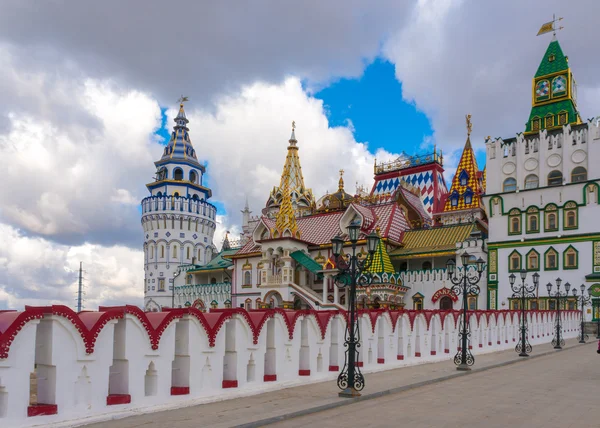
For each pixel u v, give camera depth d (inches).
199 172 4461.1
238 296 2832.2
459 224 2506.2
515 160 2352.4
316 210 3287.4
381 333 956.6
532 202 2258.9
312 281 2598.4
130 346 545.0
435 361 1089.4
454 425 511.5
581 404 616.4
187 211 4124.0
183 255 4079.7
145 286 4138.8
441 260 2455.7
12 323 442.0
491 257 2309.3
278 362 733.9
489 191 2395.4
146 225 4173.2
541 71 2513.5
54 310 474.6
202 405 590.6
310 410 571.8
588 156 2154.3
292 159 3661.4
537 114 2482.8
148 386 570.6
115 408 521.0
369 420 535.2
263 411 554.9
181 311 601.6
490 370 967.0
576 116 2444.6
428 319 1092.5
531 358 1187.9
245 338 681.6
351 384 657.0
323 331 816.3
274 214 3592.5
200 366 617.6
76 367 490.9
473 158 3152.1
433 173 3390.7
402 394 695.7
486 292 2284.7
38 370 485.4
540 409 588.1
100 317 513.3
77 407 489.7
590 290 2047.2
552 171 2252.7
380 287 2206.0
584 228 2118.6
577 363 1079.0
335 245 740.0
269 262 2593.5
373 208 2746.1
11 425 438.9
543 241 2198.6
